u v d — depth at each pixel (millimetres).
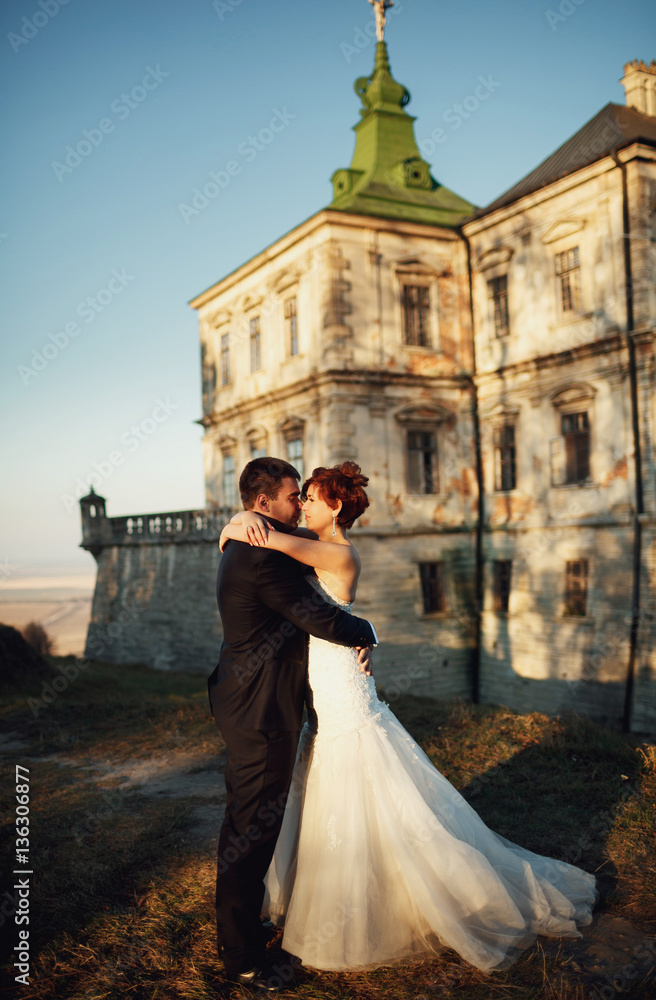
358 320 21625
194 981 2506
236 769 2564
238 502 27391
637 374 18109
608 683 18625
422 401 22594
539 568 20875
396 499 22016
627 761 4504
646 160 17969
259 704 2555
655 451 17719
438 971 2516
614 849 3330
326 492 2752
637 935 2660
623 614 18328
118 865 3436
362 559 21281
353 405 21453
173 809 4234
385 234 22094
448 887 2602
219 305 28250
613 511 18750
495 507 22516
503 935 2588
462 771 4527
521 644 21359
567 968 2463
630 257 18141
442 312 23031
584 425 19844
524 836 3510
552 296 20406
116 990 2455
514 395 21734
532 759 4691
